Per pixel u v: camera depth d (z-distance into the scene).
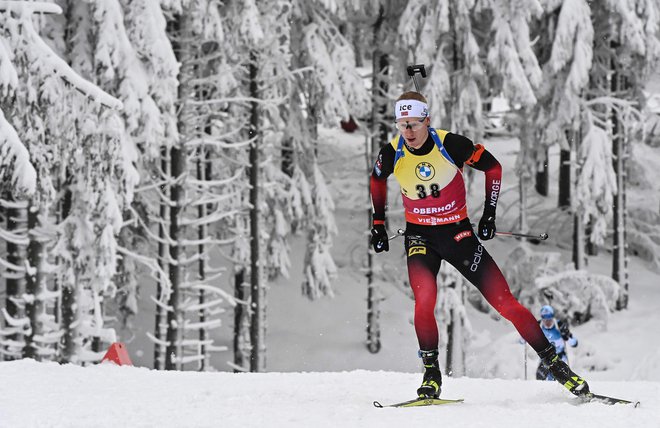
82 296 29.75
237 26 34.56
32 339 30.14
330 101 42.94
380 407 9.59
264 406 9.77
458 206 10.52
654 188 63.19
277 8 37.16
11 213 32.66
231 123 39.72
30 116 24.08
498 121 76.69
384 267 53.66
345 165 67.38
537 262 48.09
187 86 34.47
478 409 9.20
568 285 46.28
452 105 43.78
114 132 25.30
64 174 27.64
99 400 10.37
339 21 48.00
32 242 30.06
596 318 45.78
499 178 10.34
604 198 45.03
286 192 45.59
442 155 10.27
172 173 34.84
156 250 44.16
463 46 43.47
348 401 10.66
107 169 25.81
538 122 46.88
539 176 63.31
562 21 43.59
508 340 40.16
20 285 33.81
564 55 43.78
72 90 24.69
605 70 47.03
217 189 42.59
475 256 10.41
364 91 44.16
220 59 37.75
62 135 24.92
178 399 10.54
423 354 10.12
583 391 9.80
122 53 27.92
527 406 9.46
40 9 24.05
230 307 50.19
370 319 46.50
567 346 41.16
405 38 43.28
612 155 45.34
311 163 46.94
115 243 28.30
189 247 53.19
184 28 34.44
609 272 52.31
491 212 10.40
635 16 44.59
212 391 11.52
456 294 42.09
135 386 12.23
